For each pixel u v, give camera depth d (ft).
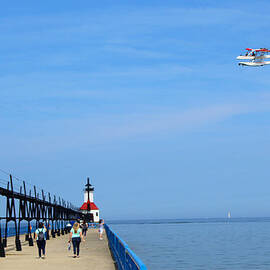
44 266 85.15
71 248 133.59
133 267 46.01
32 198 168.14
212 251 234.58
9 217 127.75
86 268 81.82
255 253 222.69
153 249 249.14
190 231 581.53
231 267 162.50
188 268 158.61
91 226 383.45
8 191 129.08
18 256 106.42
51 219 212.64
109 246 138.21
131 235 454.81
